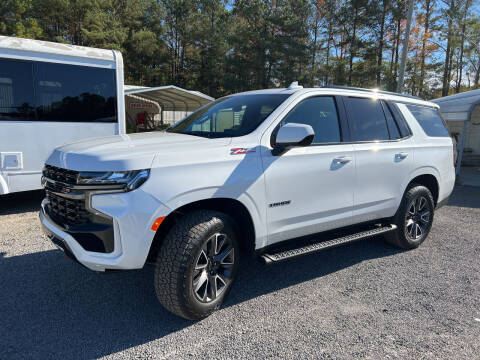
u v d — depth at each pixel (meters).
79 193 2.62
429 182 5.05
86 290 3.48
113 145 2.89
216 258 3.00
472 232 5.79
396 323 3.05
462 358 2.61
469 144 15.93
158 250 2.99
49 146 6.50
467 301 3.46
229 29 49.53
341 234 4.08
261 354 2.60
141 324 2.94
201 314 2.91
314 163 3.49
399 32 43.25
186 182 2.72
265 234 3.24
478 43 40.12
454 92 48.44
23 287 3.51
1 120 6.02
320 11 46.94
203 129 3.69
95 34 37.84
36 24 36.66
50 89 6.44
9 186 6.18
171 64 52.47
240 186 2.98
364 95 4.20
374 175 4.06
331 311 3.22
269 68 40.81
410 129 4.61
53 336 2.75
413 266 4.29
